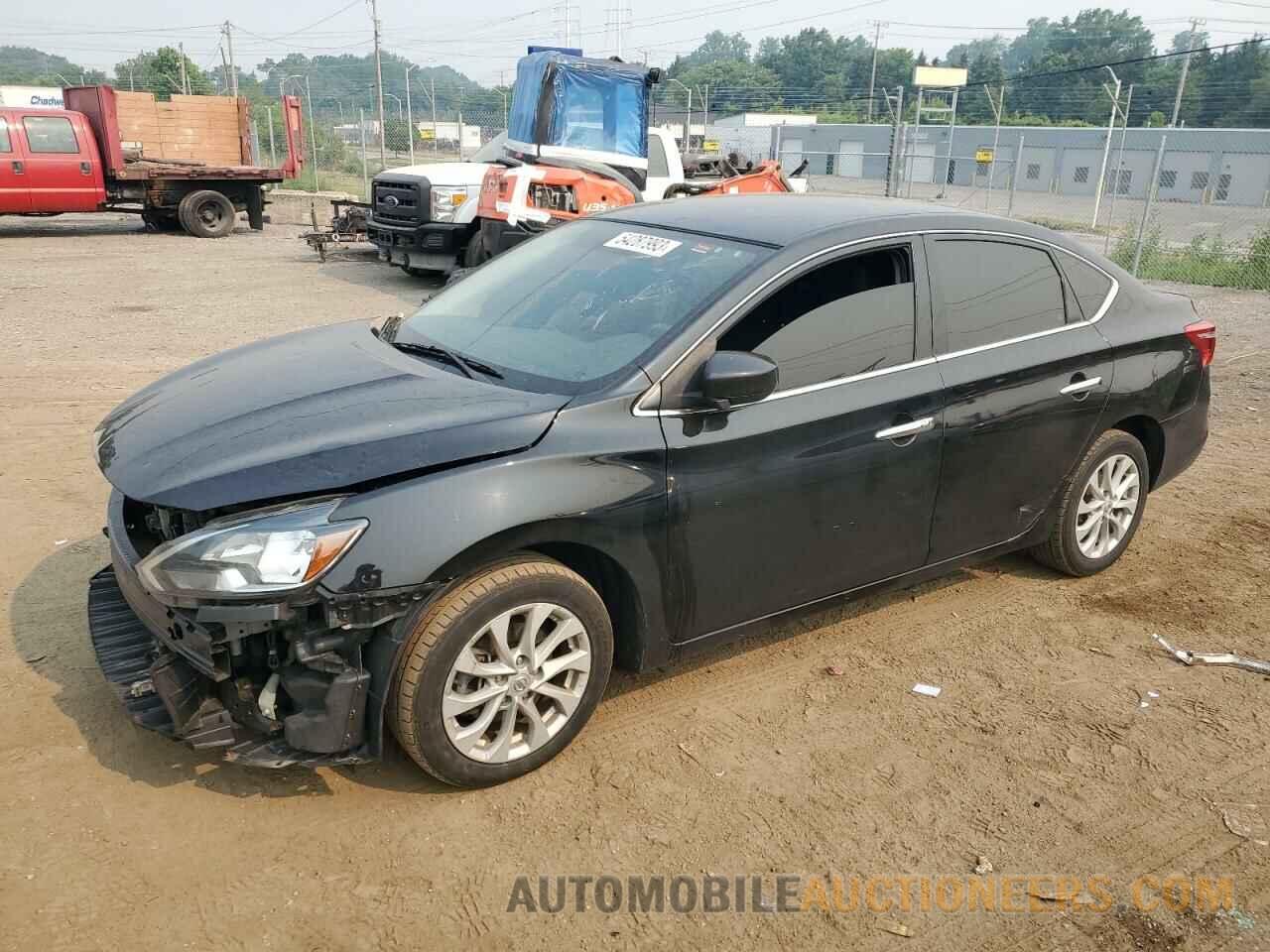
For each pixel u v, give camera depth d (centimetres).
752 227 388
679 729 361
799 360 359
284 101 2031
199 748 291
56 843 290
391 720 303
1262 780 344
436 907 275
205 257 1645
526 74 1305
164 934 261
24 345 916
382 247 1431
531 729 325
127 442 329
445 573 295
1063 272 450
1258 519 583
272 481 289
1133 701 390
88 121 1831
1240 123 8244
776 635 434
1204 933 277
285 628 288
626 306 364
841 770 341
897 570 406
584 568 347
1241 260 1648
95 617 348
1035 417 427
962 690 394
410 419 312
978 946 271
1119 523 493
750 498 348
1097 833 315
